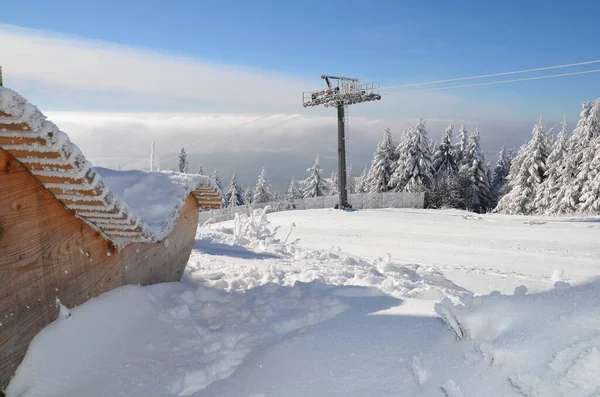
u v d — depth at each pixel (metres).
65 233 2.77
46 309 2.58
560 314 1.99
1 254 2.21
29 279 2.43
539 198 41.03
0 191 2.20
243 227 12.06
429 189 47.34
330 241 17.25
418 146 46.84
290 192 78.50
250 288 4.65
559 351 1.75
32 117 1.90
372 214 25.06
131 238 3.36
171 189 4.13
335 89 31.02
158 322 3.35
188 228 5.16
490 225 19.77
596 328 1.81
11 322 2.28
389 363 2.39
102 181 2.49
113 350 2.85
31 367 2.38
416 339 2.62
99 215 2.85
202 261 6.74
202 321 3.50
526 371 1.75
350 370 2.41
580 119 37.47
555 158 40.22
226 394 2.41
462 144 51.59
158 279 4.32
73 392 2.40
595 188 33.81
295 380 2.42
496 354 1.90
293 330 3.30
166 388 2.53
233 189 73.38
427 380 2.06
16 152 2.19
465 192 49.53
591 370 1.60
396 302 3.63
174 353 2.91
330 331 3.05
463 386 1.88
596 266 11.80
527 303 2.18
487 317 2.20
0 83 2.03
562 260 12.63
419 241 16.44
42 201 2.53
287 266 6.42
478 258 13.09
